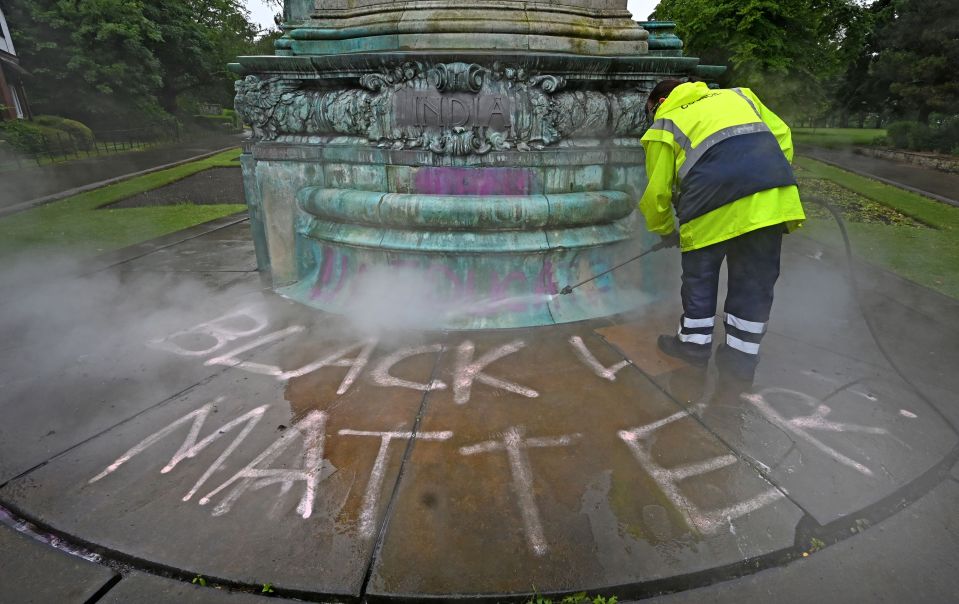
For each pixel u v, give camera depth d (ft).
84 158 62.64
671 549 5.81
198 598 5.33
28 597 5.31
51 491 6.70
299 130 12.73
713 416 8.20
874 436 7.71
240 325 11.59
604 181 12.01
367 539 5.94
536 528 6.08
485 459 7.23
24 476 6.97
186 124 121.08
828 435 7.74
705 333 9.32
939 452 7.39
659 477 6.89
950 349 10.46
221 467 7.13
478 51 10.48
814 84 70.54
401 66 10.75
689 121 8.61
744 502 6.47
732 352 9.15
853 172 46.57
